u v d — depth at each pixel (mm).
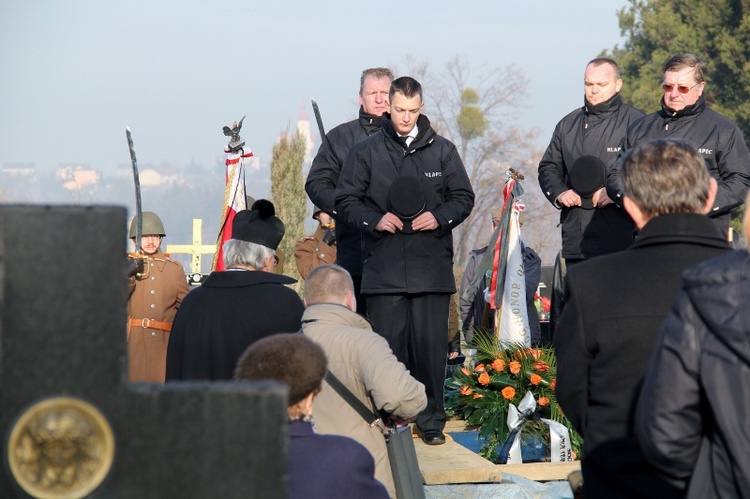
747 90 31969
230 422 1788
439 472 5574
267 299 5031
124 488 1769
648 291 3115
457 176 6309
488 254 8031
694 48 34750
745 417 2387
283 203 21266
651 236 3176
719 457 2482
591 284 3217
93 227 1752
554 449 6484
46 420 1732
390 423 4434
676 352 2504
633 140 6273
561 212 6910
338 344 4398
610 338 3129
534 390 6832
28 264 1738
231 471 1788
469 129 53406
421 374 6301
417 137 6250
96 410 1753
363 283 6301
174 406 1778
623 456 3109
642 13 37594
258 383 1824
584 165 6566
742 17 33469
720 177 6074
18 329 1737
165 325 7500
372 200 6316
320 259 9406
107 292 1756
